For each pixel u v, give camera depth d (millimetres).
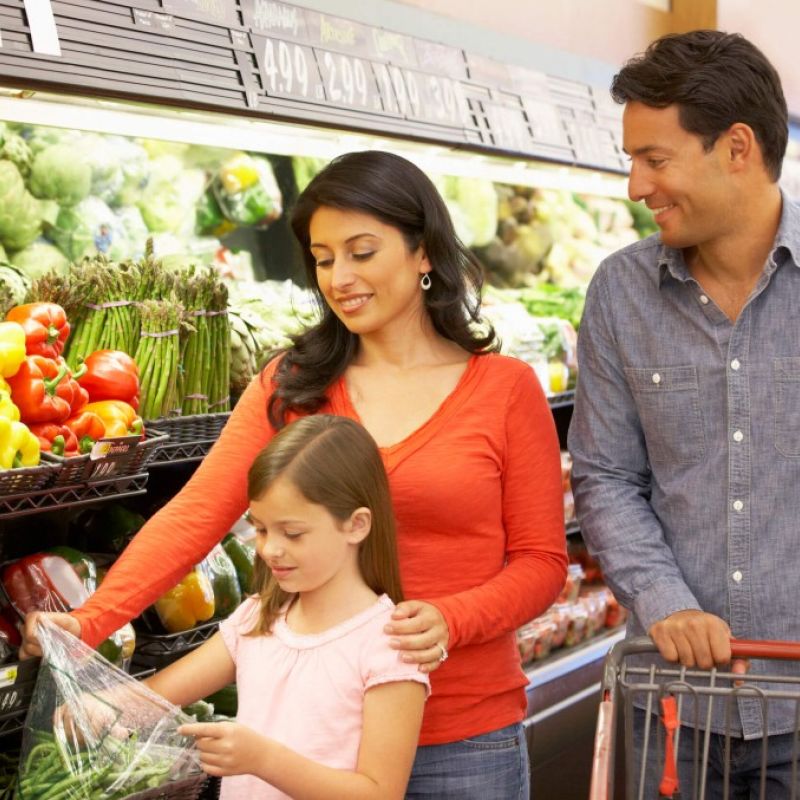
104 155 3270
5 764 2541
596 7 4797
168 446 2762
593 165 4297
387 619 2053
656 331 2463
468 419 2256
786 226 2346
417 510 2203
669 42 2270
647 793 2531
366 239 2162
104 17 2674
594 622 4504
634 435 2557
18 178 3047
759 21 5375
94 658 2016
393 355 2322
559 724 4000
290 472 1966
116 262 3000
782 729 2396
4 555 2879
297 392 2295
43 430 2342
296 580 1989
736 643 2154
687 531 2447
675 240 2332
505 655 2283
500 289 4766
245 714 2070
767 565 2383
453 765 2215
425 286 2326
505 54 4129
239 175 3637
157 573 2160
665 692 2150
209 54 2887
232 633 2188
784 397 2355
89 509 3012
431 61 3664
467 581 2242
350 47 3336
